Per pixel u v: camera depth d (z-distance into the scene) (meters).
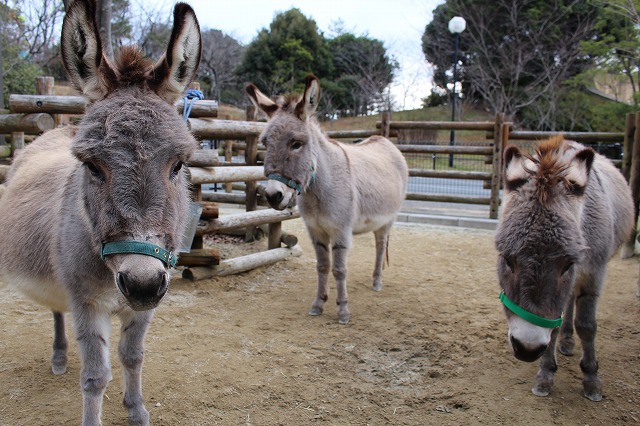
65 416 2.99
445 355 4.05
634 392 3.44
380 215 5.59
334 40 33.00
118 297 2.49
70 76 2.18
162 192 1.98
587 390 3.37
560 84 24.09
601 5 19.14
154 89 2.24
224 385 3.47
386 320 4.83
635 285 5.89
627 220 3.94
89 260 2.32
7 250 2.84
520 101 24.72
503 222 2.79
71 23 2.11
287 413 3.17
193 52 2.33
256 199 7.21
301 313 5.00
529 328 2.59
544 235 2.56
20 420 2.93
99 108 2.02
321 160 4.77
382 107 31.05
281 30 30.47
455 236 8.70
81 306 2.43
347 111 32.31
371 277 6.30
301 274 6.37
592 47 20.25
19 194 2.97
